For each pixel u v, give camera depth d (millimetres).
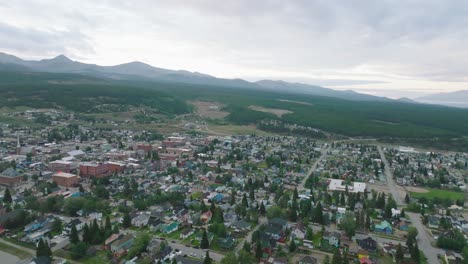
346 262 126562
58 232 149625
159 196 189250
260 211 178875
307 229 152000
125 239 136500
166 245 138000
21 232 148125
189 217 167000
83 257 128250
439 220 172375
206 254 121938
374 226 164000
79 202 171125
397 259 132000
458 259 133375
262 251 131750
